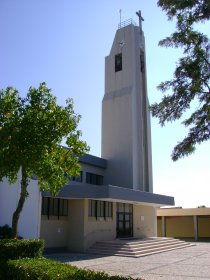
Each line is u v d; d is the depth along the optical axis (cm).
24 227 2025
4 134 1113
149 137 3394
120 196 2377
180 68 752
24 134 1118
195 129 787
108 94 3431
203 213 3881
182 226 4403
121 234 2762
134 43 3481
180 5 763
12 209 2047
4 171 1130
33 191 2111
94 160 3048
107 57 3591
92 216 2466
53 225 2311
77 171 1294
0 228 1941
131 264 1747
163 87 786
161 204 2969
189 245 3011
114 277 739
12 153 1111
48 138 1150
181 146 801
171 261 1891
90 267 1633
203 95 761
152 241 2611
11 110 1195
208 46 751
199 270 1554
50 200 2311
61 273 805
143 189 3148
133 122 3209
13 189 2073
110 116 3344
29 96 1215
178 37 770
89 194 2273
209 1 741
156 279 1320
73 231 2398
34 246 1193
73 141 1268
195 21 763
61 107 1241
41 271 834
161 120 812
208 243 3372
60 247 2345
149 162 3309
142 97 3469
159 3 784
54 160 1237
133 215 2953
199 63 734
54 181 1214
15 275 895
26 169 1203
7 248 1122
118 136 3238
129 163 3112
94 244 2405
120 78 3416
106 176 3203
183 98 777
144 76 3531
